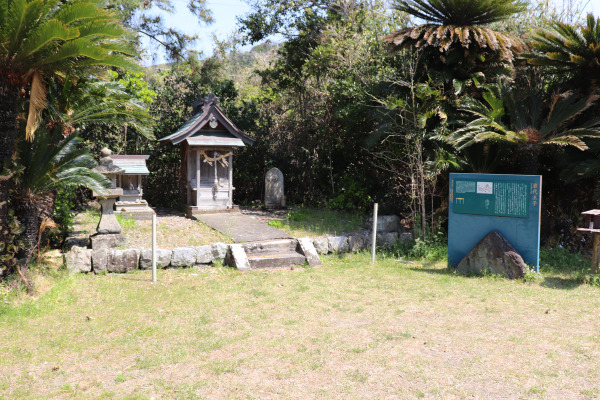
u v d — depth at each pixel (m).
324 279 7.89
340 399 3.82
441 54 10.59
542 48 10.13
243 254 8.70
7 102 6.39
